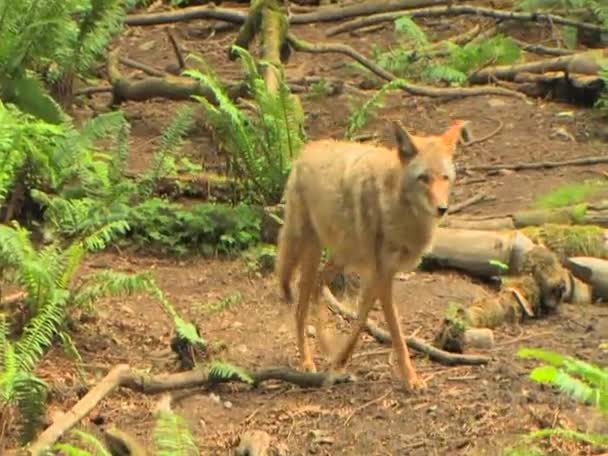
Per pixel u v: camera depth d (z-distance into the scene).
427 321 12.56
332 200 11.03
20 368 10.12
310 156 11.34
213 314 12.75
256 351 11.92
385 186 10.70
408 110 19.48
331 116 18.89
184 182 15.64
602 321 12.49
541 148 17.78
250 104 16.81
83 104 19.08
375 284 10.90
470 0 23.84
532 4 21.59
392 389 10.94
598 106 19.25
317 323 11.71
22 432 9.66
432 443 9.98
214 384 11.01
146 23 21.23
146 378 10.80
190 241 14.58
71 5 15.28
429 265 13.77
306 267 11.40
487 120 18.98
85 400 10.27
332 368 11.26
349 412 10.54
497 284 13.52
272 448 9.73
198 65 21.22
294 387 11.05
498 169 16.84
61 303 11.16
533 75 20.42
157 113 18.98
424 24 23.30
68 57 16.50
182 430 9.18
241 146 15.12
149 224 14.59
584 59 19.81
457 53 20.92
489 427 10.20
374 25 22.86
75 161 14.05
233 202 15.52
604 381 8.48
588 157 17.25
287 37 19.91
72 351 11.12
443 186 10.52
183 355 11.33
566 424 10.20
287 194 11.52
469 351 11.73
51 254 11.64
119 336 12.03
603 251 13.58
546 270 12.73
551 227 13.81
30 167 14.09
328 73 21.12
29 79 14.93
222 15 21.17
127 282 11.63
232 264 14.26
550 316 12.63
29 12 15.09
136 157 16.95
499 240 13.48
